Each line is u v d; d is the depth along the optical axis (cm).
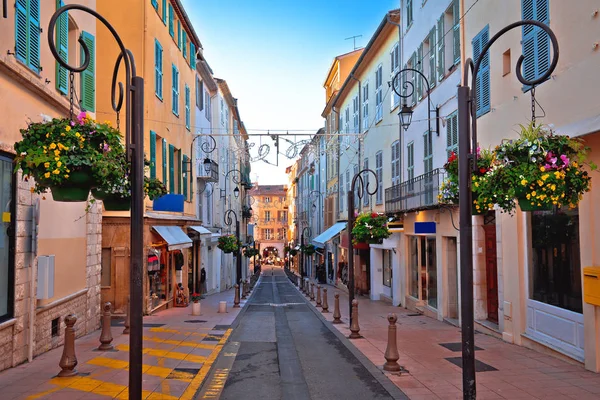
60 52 1018
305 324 1563
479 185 611
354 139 2958
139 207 510
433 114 1591
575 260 853
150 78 1692
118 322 1466
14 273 843
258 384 793
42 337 960
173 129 2017
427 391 714
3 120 794
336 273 3512
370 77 2573
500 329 1134
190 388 742
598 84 760
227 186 3916
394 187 1917
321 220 4450
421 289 1773
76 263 1155
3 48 772
